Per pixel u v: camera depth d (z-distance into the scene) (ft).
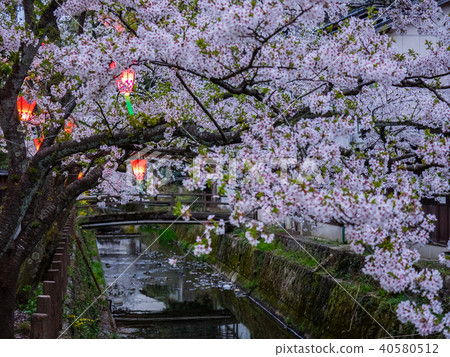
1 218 19.62
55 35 25.50
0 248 19.39
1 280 20.58
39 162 19.67
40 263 34.65
